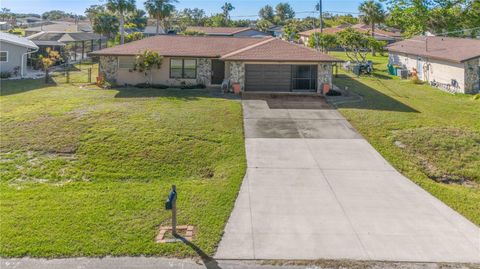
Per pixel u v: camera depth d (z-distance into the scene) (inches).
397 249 297.3
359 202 380.5
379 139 574.2
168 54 952.9
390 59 1560.0
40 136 534.0
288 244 302.7
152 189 403.5
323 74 914.7
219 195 389.4
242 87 906.1
